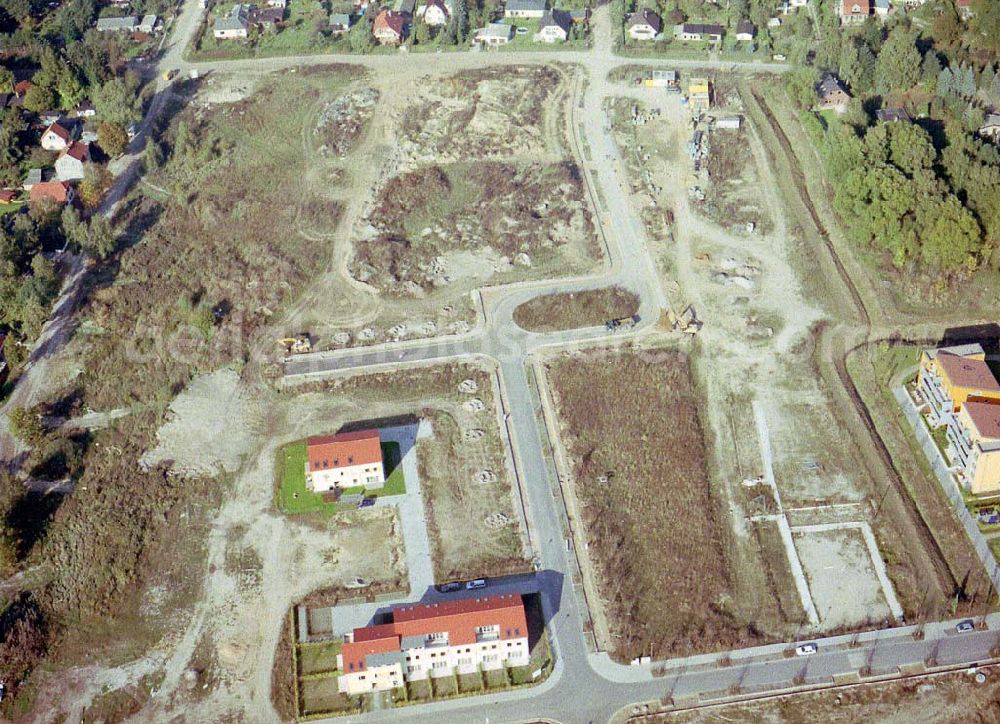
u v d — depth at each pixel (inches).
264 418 6446.9
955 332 6737.2
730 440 6146.7
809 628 5142.7
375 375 6658.5
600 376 6550.2
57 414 6515.8
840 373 6515.8
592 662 5024.6
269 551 5644.7
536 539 5615.2
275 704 4928.6
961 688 4849.9
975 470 5664.4
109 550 5669.3
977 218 7012.8
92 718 4923.7
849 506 5733.3
